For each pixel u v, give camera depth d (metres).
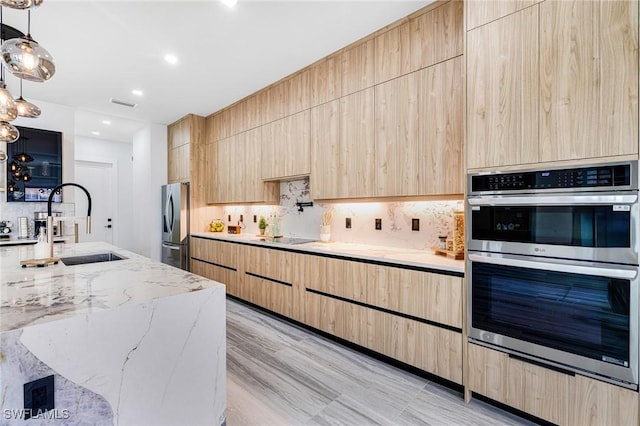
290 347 2.69
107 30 2.58
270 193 4.08
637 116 1.39
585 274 1.51
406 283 2.26
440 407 1.89
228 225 5.14
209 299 1.30
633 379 1.40
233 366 2.36
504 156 1.78
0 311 1.00
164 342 1.16
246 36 2.71
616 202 1.43
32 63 1.65
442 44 2.30
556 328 1.61
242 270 3.87
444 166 2.30
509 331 1.77
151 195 5.22
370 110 2.75
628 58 1.41
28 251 2.46
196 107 4.53
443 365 2.05
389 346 2.36
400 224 2.92
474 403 1.93
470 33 1.92
